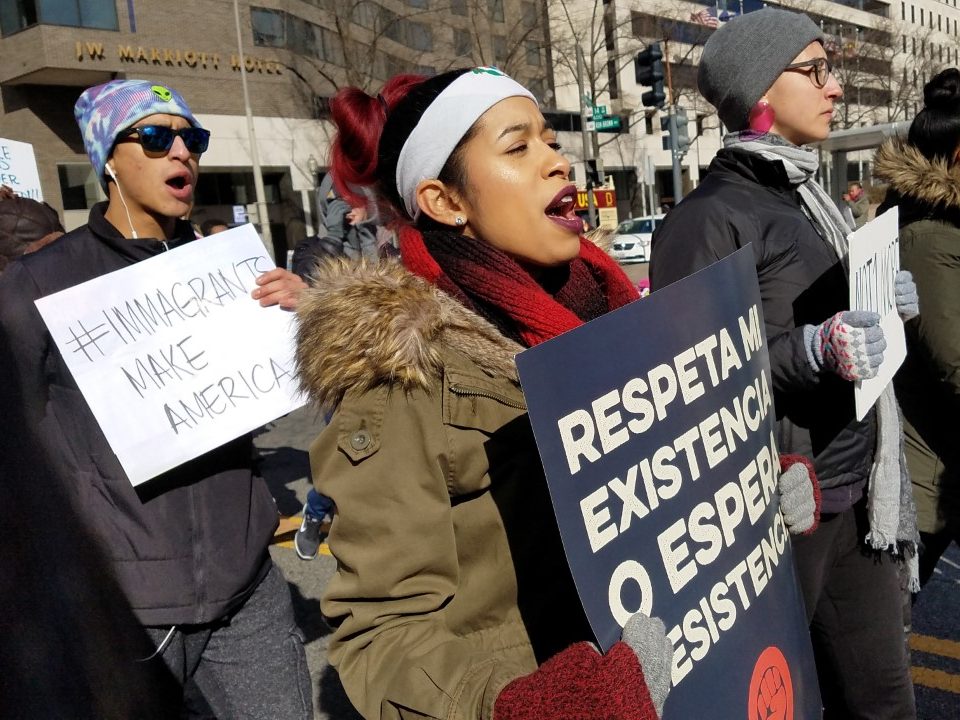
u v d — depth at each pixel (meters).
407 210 1.34
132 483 1.72
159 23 21.86
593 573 0.95
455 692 0.97
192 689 1.88
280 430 7.12
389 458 1.09
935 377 2.25
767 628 1.28
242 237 2.03
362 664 1.06
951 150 2.20
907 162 2.23
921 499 2.41
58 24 19.61
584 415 0.98
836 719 1.99
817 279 1.88
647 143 39.09
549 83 33.16
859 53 34.62
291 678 1.90
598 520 0.97
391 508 1.08
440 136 1.24
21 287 1.79
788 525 1.44
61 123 20.97
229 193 24.30
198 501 1.80
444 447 1.10
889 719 1.92
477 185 1.24
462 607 1.14
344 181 1.40
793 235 1.87
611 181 37.50
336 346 1.10
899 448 1.92
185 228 2.18
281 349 1.94
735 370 1.28
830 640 1.95
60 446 1.71
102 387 1.76
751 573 1.26
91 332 1.78
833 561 1.88
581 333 0.99
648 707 0.90
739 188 1.93
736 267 1.32
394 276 1.14
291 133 25.20
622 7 34.50
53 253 1.87
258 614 1.88
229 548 1.80
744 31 2.02
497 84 1.25
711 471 1.19
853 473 1.85
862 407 1.64
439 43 28.30
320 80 25.89
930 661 2.77
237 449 1.92
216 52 23.23
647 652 0.95
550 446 0.93
